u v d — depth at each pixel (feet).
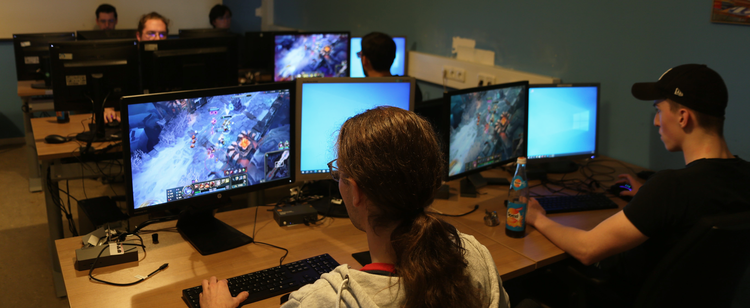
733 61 6.41
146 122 4.39
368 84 5.90
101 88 8.22
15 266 8.53
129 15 17.54
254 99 5.08
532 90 6.95
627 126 7.82
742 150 6.54
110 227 5.27
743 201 4.25
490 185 6.91
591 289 5.14
